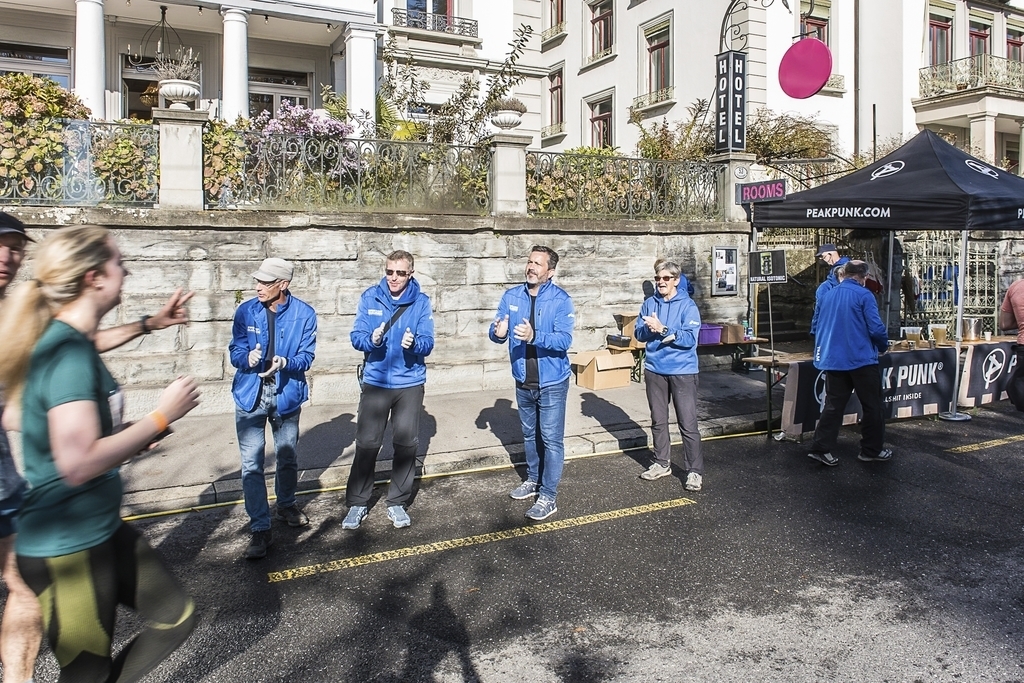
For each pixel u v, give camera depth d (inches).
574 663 128.9
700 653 132.0
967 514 205.6
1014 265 560.4
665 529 193.8
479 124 451.8
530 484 219.3
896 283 518.3
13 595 109.0
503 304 209.6
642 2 828.6
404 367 191.3
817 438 256.7
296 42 605.0
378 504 214.2
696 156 591.5
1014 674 124.7
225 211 311.7
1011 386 281.0
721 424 303.1
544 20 1017.5
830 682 122.5
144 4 515.5
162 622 91.8
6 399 85.4
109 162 301.4
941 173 321.4
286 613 147.3
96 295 88.4
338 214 329.1
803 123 652.1
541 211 386.6
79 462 79.4
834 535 189.6
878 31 821.2
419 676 124.8
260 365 175.6
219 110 554.6
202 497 214.2
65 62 542.9
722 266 430.6
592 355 379.2
